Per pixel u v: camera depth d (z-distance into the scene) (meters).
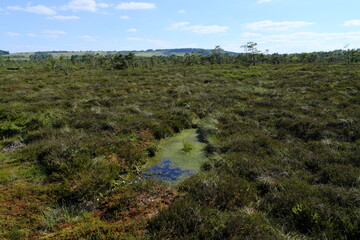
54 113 10.74
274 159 6.64
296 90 18.27
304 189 4.94
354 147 7.15
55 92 16.39
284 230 4.02
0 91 16.47
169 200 5.03
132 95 16.02
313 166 6.29
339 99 14.09
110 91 17.91
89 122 9.45
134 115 10.97
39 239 3.79
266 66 52.59
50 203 4.92
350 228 3.77
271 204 4.72
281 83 22.09
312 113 11.12
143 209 4.70
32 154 6.89
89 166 6.28
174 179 6.21
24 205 4.77
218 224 3.96
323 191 4.76
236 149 7.49
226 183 5.29
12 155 7.03
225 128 9.89
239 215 4.22
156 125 9.85
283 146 7.55
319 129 8.68
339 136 8.14
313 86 19.58
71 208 4.78
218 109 12.92
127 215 4.54
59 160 6.42
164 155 7.79
